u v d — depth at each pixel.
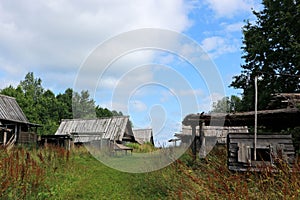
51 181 8.85
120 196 8.32
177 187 7.89
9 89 47.25
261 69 21.44
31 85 57.69
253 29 22.77
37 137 21.72
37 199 7.39
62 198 7.75
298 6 19.66
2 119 24.31
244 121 13.66
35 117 45.84
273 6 21.45
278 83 20.31
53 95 57.91
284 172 6.25
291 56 20.08
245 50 22.89
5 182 7.09
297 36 20.16
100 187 8.94
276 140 8.84
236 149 9.02
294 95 12.18
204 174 8.27
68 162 11.17
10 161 8.62
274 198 5.55
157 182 8.80
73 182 9.25
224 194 5.72
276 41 20.73
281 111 12.00
